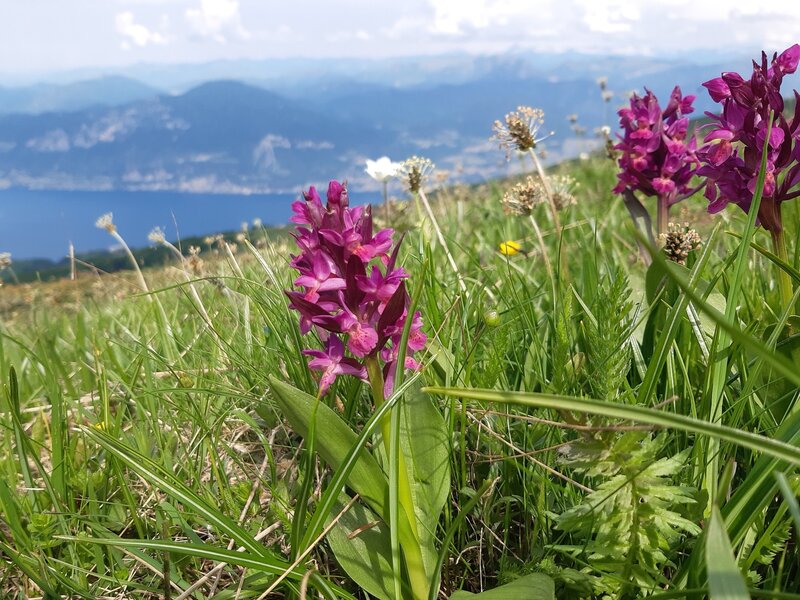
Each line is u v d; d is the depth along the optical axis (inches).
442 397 10.2
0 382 14.9
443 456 8.2
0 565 9.7
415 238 19.6
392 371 8.1
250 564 7.1
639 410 5.2
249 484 10.4
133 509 9.7
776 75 10.3
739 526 6.6
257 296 13.3
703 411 8.3
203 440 11.4
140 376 14.8
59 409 11.1
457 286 13.9
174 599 8.2
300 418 7.4
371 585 7.6
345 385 11.6
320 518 7.1
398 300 7.8
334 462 7.5
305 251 8.0
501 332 9.6
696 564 6.5
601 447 6.6
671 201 15.3
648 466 6.5
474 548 9.3
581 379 10.9
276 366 12.8
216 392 11.1
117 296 25.3
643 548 6.7
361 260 7.7
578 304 13.0
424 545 8.0
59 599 8.7
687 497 6.6
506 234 25.0
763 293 13.1
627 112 15.3
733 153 10.7
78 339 18.6
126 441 11.7
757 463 6.5
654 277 11.2
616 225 25.6
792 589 7.4
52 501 10.5
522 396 5.7
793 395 8.9
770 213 10.6
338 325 7.8
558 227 15.0
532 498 9.1
